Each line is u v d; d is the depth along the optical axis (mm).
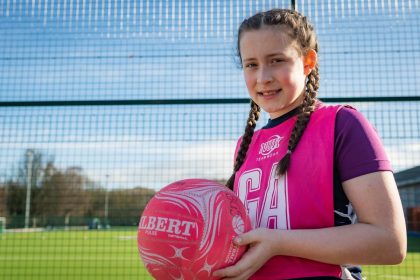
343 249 1219
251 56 1489
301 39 1500
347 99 4098
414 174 8188
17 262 11117
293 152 1424
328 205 1333
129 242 17406
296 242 1249
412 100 4066
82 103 4305
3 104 4445
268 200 1438
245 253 1276
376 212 1239
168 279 1288
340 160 1337
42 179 11008
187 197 1309
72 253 13391
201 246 1248
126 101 4324
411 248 12250
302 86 1505
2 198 22641
